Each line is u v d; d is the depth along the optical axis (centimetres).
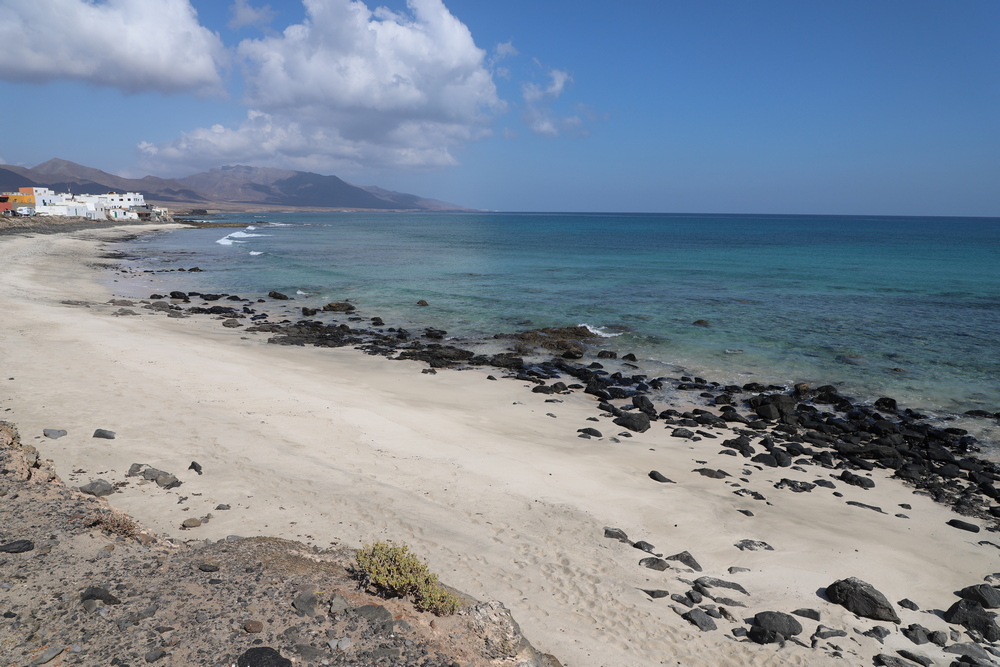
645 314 3594
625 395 2150
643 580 899
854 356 2647
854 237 12656
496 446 1492
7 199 14562
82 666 489
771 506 1272
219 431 1329
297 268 6028
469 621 662
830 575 982
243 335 2919
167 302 3894
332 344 2819
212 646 529
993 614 889
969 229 18362
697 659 709
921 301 3997
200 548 749
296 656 528
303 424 1454
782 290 4522
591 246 9612
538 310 3759
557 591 829
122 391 1548
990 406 2058
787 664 718
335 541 869
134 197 18525
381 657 545
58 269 4969
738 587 916
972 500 1377
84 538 698
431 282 5028
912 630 830
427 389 2094
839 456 1673
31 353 1856
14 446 1030
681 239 11819
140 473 1052
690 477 1411
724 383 2339
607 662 675
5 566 612
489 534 995
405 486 1168
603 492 1255
